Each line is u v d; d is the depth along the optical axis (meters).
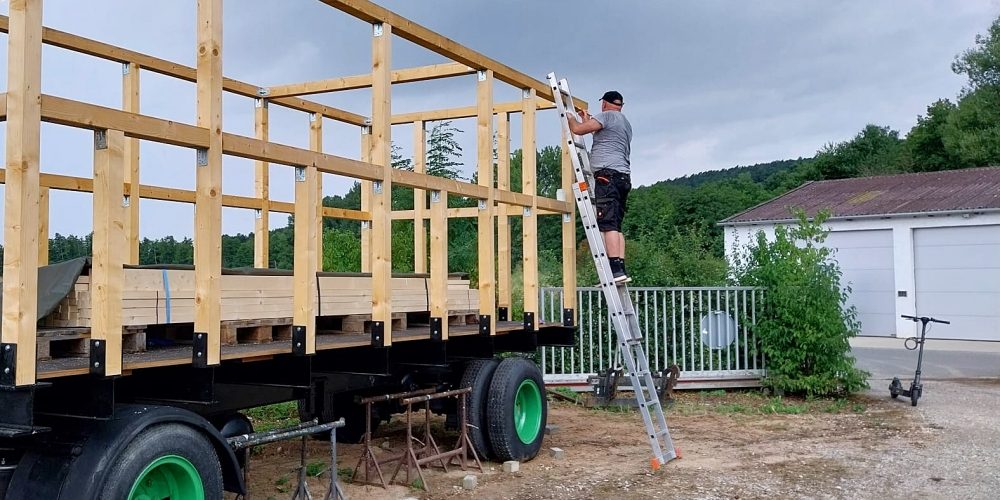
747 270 12.45
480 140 6.90
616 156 8.09
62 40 6.40
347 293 6.15
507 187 8.16
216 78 4.34
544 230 26.83
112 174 3.79
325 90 8.23
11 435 3.43
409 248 12.64
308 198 4.90
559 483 6.76
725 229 26.72
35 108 3.46
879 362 16.23
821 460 7.65
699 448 8.24
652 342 12.24
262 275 5.35
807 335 11.32
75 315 4.35
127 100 7.12
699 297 12.24
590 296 11.98
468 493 6.42
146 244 10.38
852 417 10.11
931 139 40.72
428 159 14.80
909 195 24.19
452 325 7.59
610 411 10.53
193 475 4.25
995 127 35.84
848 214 23.22
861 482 6.80
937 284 21.97
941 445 8.32
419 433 8.91
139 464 3.95
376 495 6.34
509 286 8.23
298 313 4.89
